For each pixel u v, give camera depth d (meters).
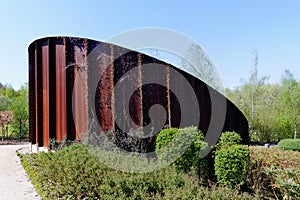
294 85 20.88
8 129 17.08
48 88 8.68
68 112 8.30
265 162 5.53
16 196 4.41
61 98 8.50
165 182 3.68
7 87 27.06
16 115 17.38
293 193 4.30
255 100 19.98
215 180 5.68
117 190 3.45
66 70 8.42
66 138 8.12
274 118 20.14
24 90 23.31
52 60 8.75
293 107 20.53
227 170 5.18
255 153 6.42
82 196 3.57
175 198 3.17
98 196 3.57
